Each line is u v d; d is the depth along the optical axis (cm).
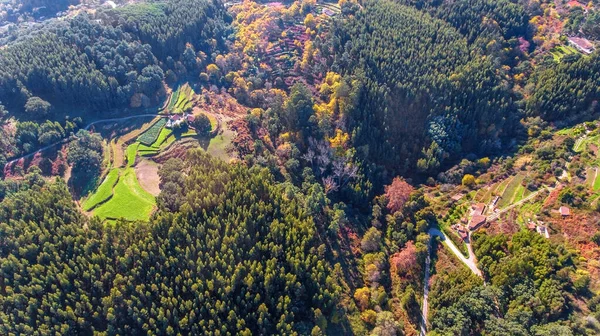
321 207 12238
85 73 15000
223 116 16062
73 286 8975
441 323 9594
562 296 9344
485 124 15725
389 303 10519
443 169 15162
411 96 15462
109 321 8581
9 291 8731
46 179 12862
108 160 13925
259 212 10681
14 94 14538
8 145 13175
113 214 11981
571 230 11088
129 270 9362
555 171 13262
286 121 15400
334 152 14075
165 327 8575
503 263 10362
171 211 11012
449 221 12394
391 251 11850
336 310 9662
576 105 15362
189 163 12838
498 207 12606
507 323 9106
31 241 9544
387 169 15112
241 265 9394
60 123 14588
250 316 9044
